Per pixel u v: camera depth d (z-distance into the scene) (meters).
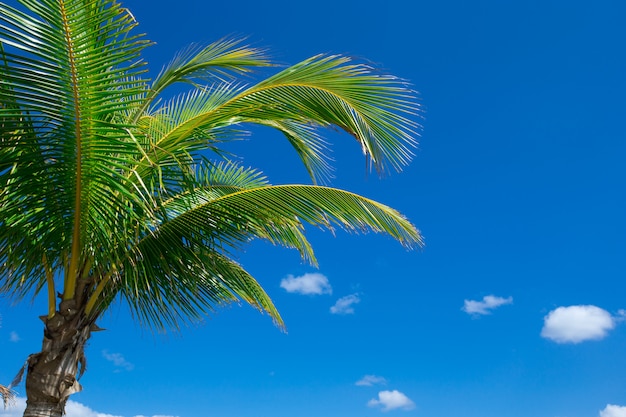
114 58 4.49
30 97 4.51
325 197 6.08
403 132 5.58
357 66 5.32
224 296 7.21
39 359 5.68
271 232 7.11
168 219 6.07
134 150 5.00
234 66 5.81
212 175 7.59
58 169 5.06
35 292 6.07
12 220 5.30
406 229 6.44
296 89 5.62
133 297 6.23
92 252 5.82
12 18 4.17
